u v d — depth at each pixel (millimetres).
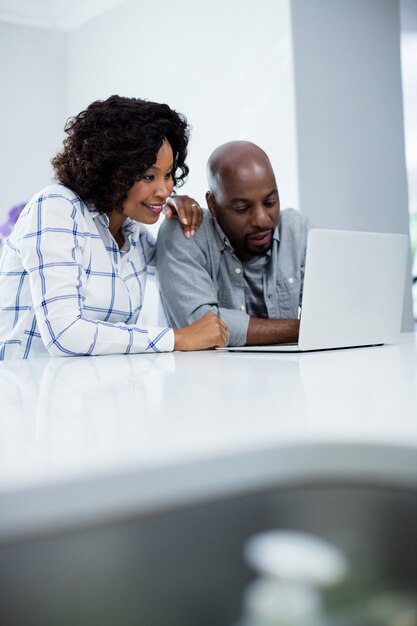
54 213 1379
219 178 1758
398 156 3545
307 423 365
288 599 288
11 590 243
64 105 4293
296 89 3041
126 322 1623
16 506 246
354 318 1279
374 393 508
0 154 4059
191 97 3535
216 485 292
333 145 3207
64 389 606
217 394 535
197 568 282
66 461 280
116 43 3941
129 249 1667
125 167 1459
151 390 579
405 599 295
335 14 3225
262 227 1762
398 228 3537
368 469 312
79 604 257
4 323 1514
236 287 1890
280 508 308
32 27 4152
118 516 268
